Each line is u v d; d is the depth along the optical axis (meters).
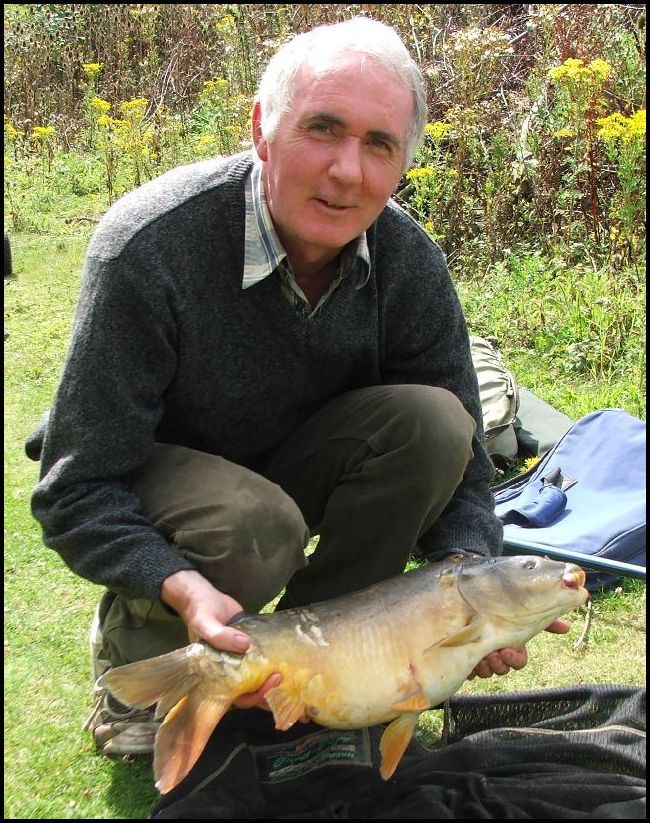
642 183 5.46
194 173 2.23
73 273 6.59
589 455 3.61
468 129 6.25
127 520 2.08
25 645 2.82
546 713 2.38
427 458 2.33
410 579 2.06
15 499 3.69
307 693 1.93
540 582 1.99
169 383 2.24
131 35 10.23
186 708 1.86
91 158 9.38
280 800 2.03
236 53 8.25
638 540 3.17
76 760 2.34
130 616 2.28
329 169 2.06
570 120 5.88
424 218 6.35
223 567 2.12
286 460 2.53
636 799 1.95
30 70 10.35
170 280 2.11
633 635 2.91
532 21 6.93
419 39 7.41
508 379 4.07
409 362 2.55
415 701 1.95
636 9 6.51
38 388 4.73
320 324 2.29
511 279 5.70
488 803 1.91
